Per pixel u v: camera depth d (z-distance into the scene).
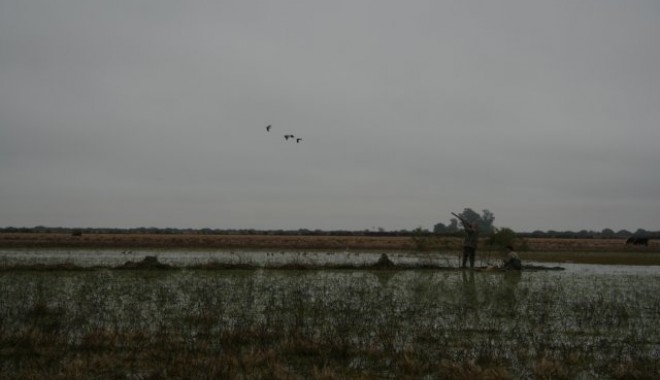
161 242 73.44
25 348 13.59
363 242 83.75
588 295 25.33
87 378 11.40
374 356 13.35
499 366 12.50
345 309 19.84
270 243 77.25
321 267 38.38
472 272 37.53
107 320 17.48
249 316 18.48
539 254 66.19
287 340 14.17
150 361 12.62
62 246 66.44
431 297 23.66
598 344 15.27
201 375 11.60
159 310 19.44
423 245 50.44
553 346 14.83
